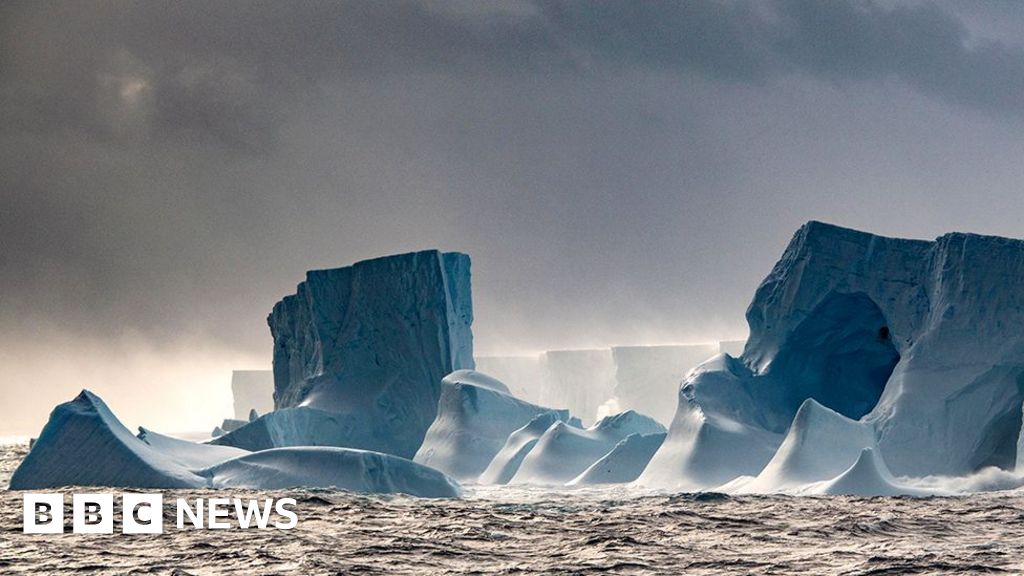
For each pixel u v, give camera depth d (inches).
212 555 3462.1
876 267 6914.4
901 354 6727.4
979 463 6195.9
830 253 7037.4
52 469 5629.9
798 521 4291.3
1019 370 6264.8
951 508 4726.9
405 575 3093.0
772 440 6545.3
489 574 3097.9
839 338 7268.7
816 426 5910.4
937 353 6466.5
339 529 4165.8
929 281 6737.2
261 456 5856.3
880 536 3912.4
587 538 3784.5
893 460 6230.3
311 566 3225.9
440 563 3304.6
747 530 4065.0
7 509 4650.6
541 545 3693.4
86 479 5600.4
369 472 5797.2
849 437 5935.0
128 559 3420.3
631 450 7130.9
